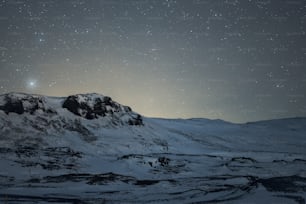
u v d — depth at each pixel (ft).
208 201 94.43
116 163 165.78
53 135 201.67
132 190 114.62
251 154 207.41
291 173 151.64
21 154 162.50
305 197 94.17
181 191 111.14
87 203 94.02
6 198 96.43
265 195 96.37
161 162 168.96
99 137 213.05
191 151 219.82
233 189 106.83
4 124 197.26
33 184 120.98
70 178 130.62
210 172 157.28
